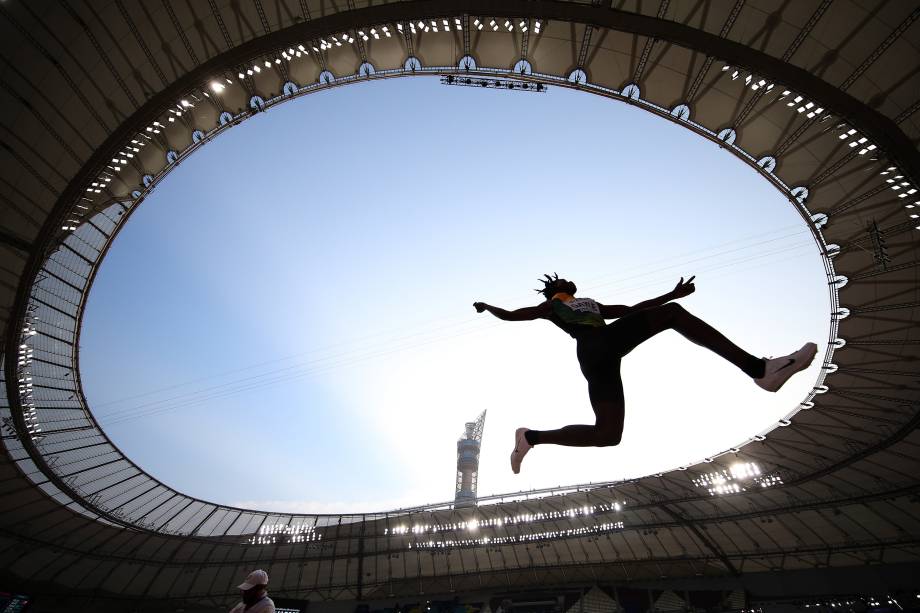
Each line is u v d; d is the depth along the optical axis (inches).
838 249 1056.2
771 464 1605.6
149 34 857.5
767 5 764.0
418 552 2007.9
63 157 925.2
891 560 1497.3
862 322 1135.0
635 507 1839.3
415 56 992.9
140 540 1771.7
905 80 767.7
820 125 876.6
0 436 1165.7
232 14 878.4
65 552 1658.5
